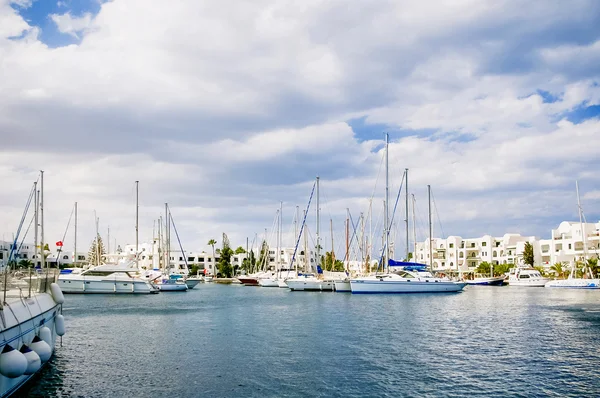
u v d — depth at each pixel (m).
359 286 80.56
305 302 68.75
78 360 29.22
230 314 53.50
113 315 52.09
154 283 94.88
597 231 127.00
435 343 35.19
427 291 80.62
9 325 18.42
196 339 36.75
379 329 41.78
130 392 22.88
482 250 163.12
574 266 119.69
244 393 22.98
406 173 89.94
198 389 23.50
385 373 26.64
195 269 196.88
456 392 23.36
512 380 25.39
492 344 34.84
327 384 24.52
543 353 31.80
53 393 22.41
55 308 27.02
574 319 48.62
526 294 86.00
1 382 19.17
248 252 184.62
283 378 25.56
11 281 26.00
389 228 87.00
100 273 81.69
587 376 26.14
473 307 60.62
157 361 29.17
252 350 32.59
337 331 40.75
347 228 103.56
